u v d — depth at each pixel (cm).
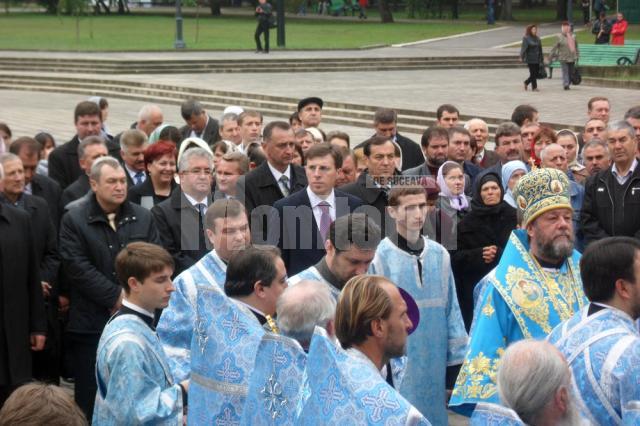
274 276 598
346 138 1229
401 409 441
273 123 950
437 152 1088
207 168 884
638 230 998
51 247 940
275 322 605
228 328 587
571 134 1144
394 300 475
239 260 602
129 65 4038
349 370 457
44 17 7238
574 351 515
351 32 6091
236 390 580
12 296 848
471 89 3403
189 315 692
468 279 955
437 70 4256
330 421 457
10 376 846
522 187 627
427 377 756
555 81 3706
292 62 4197
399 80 3781
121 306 617
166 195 1004
